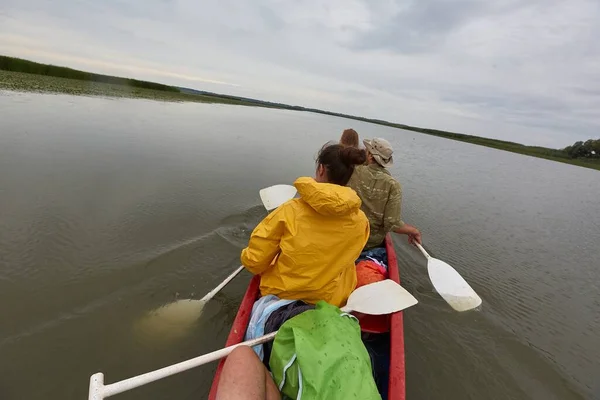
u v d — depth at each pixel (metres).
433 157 17.31
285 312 2.26
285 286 2.27
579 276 5.27
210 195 5.94
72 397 2.34
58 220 4.43
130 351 2.73
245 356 1.80
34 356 2.59
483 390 2.87
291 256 2.18
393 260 3.63
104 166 6.62
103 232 4.34
